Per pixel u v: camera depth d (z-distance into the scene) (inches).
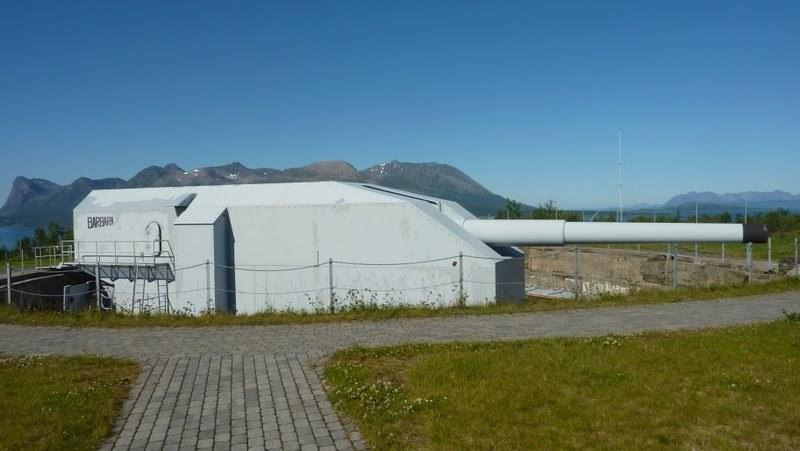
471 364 362.3
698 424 267.9
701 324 495.8
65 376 366.6
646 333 457.1
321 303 757.9
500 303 641.0
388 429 268.2
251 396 327.0
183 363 399.5
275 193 869.8
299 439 264.7
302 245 809.5
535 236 815.7
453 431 262.7
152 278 926.4
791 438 251.0
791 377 327.9
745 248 1348.4
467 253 715.4
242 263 842.8
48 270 984.9
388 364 382.3
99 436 271.4
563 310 575.8
